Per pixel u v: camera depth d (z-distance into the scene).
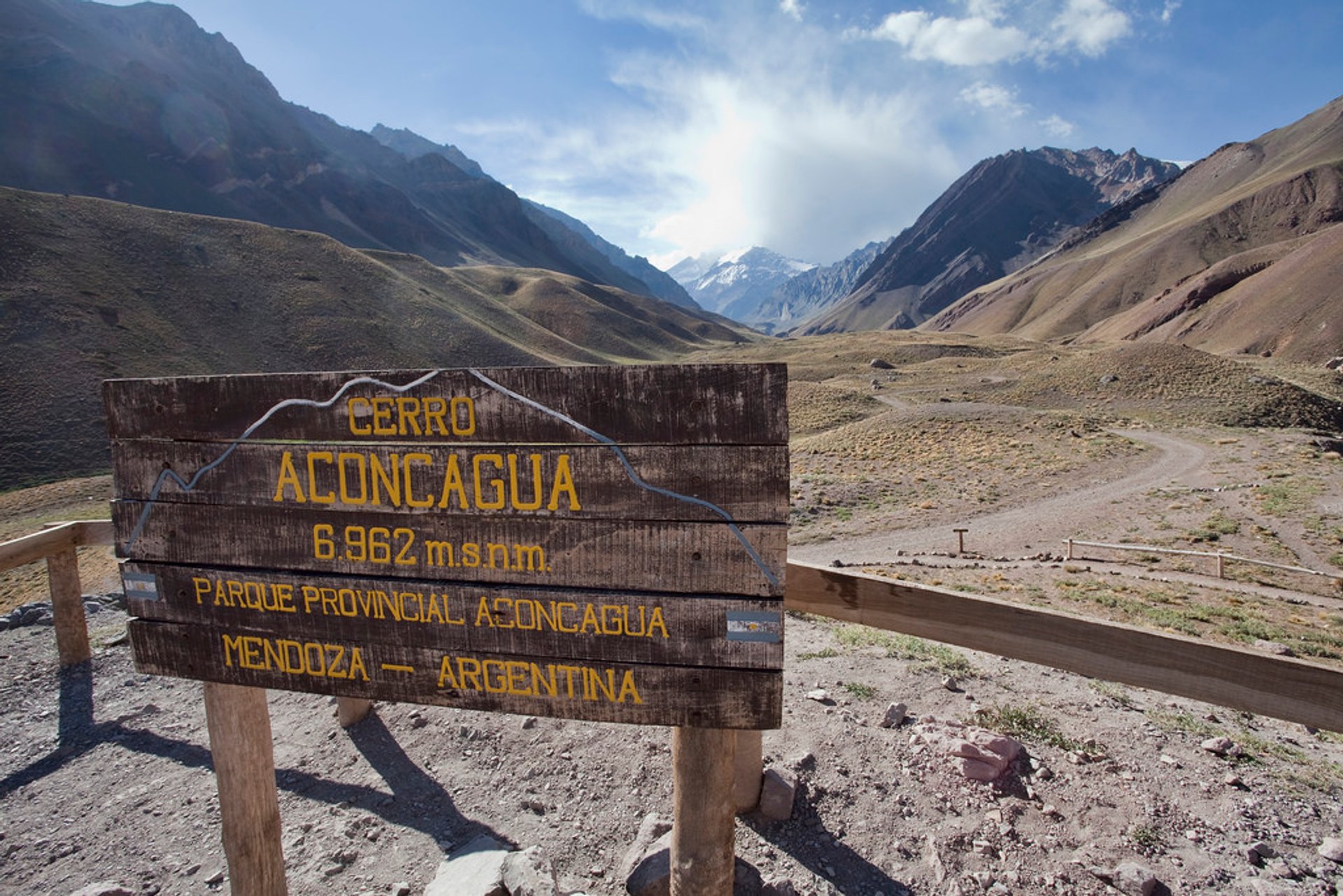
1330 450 43.75
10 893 3.98
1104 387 76.25
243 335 123.06
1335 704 2.58
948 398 83.31
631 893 3.57
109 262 122.44
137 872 4.07
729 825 2.71
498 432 2.56
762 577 2.42
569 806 4.34
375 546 2.74
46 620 8.19
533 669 2.64
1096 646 2.93
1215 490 32.34
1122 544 23.81
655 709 2.56
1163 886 3.60
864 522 31.16
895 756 4.64
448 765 4.82
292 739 5.29
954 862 3.76
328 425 2.73
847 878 3.66
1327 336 118.12
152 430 2.94
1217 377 70.25
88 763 5.27
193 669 3.00
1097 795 4.29
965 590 17.55
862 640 7.05
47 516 55.66
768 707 2.47
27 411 80.19
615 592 2.54
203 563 2.94
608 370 2.42
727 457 2.40
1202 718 5.80
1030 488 35.66
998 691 5.75
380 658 2.79
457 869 3.61
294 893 3.75
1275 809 4.23
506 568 2.62
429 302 162.12
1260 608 15.88
